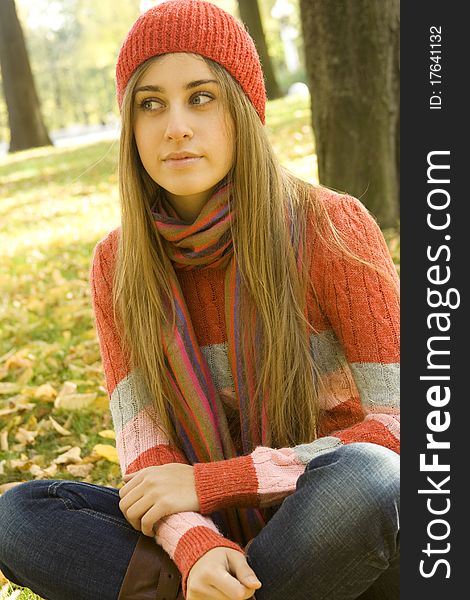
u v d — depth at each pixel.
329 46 5.33
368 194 5.45
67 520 1.81
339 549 1.63
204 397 2.00
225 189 1.99
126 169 2.04
